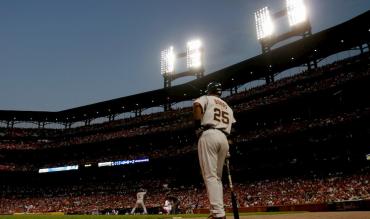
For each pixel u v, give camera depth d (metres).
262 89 56.16
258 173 49.91
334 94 45.25
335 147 44.31
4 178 65.12
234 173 51.38
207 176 4.27
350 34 47.81
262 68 58.25
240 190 46.44
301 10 56.84
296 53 53.22
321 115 46.75
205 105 4.59
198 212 37.38
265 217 7.33
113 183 63.03
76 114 77.00
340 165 43.56
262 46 60.06
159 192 56.62
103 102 71.69
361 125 41.25
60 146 66.06
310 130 45.19
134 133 64.19
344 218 5.77
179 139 62.25
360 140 41.62
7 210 57.03
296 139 46.94
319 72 50.16
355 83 42.69
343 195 36.12
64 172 63.59
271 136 48.50
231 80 62.69
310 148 45.59
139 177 61.91
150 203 51.38
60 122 79.38
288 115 52.72
